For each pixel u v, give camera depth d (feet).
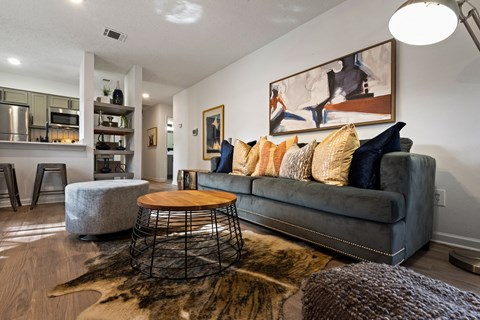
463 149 5.74
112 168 13.78
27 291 3.74
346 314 1.66
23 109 15.07
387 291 1.73
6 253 5.26
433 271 4.53
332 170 5.72
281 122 10.13
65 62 13.02
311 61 9.06
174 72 14.39
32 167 10.75
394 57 6.79
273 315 3.19
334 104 8.20
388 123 6.98
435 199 6.10
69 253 5.26
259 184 6.92
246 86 12.14
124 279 4.10
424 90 6.32
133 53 11.91
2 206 10.25
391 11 6.93
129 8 8.42
